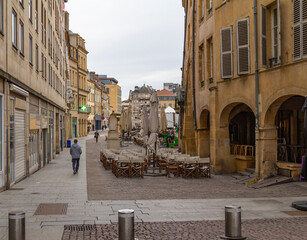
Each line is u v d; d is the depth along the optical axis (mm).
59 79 34219
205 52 21703
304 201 10648
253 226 8094
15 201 11125
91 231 7598
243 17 16797
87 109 72875
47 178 16938
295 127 18047
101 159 25156
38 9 20953
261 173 15500
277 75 14570
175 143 39969
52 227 7875
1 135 12711
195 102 24188
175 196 12227
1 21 12516
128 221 6031
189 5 28062
